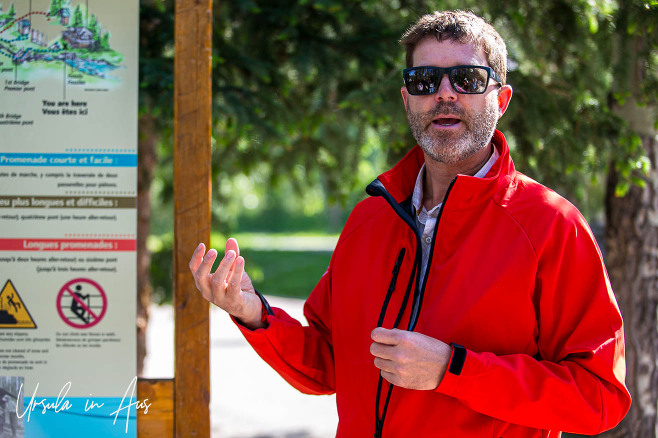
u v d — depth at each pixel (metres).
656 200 3.31
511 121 3.29
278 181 5.27
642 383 3.29
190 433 1.90
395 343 1.51
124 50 1.92
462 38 1.80
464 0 3.30
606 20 3.05
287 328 1.91
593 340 1.60
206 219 1.89
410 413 1.68
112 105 1.92
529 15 3.17
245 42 3.69
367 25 3.54
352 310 1.90
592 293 1.63
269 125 3.38
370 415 1.79
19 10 1.91
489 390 1.52
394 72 3.26
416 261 1.79
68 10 1.91
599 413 1.54
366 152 5.03
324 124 4.46
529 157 3.37
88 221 1.92
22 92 1.91
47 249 1.92
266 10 3.58
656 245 3.32
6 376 1.92
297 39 3.57
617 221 3.37
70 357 1.92
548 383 1.53
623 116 3.35
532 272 1.64
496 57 1.84
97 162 1.92
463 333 1.66
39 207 1.91
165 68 3.21
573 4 3.11
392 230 1.91
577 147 3.16
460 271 1.70
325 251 20.11
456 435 1.64
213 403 6.29
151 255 5.67
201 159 1.89
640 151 3.17
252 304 1.84
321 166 4.89
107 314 1.92
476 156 1.86
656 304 3.33
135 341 1.93
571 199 3.57
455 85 1.76
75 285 1.92
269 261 18.12
